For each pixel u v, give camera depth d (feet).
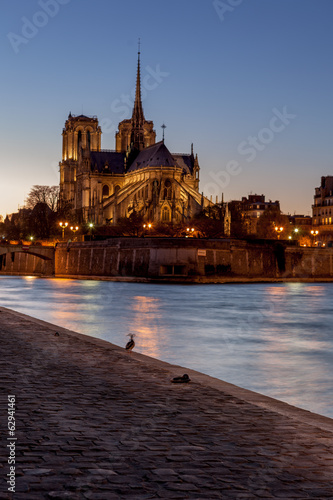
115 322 188.24
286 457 34.78
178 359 118.21
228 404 48.49
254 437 38.86
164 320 196.24
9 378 57.26
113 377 59.36
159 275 403.34
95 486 29.58
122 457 34.12
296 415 45.14
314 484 30.63
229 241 424.05
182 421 42.57
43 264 544.62
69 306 242.17
